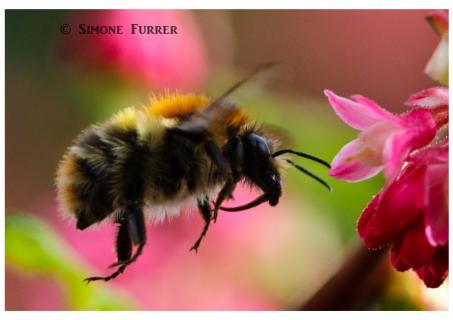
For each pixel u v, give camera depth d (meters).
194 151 0.15
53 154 0.22
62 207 0.15
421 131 0.14
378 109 0.14
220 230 0.19
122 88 0.18
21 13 0.21
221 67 0.19
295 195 0.18
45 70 0.21
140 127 0.15
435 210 0.14
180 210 0.15
